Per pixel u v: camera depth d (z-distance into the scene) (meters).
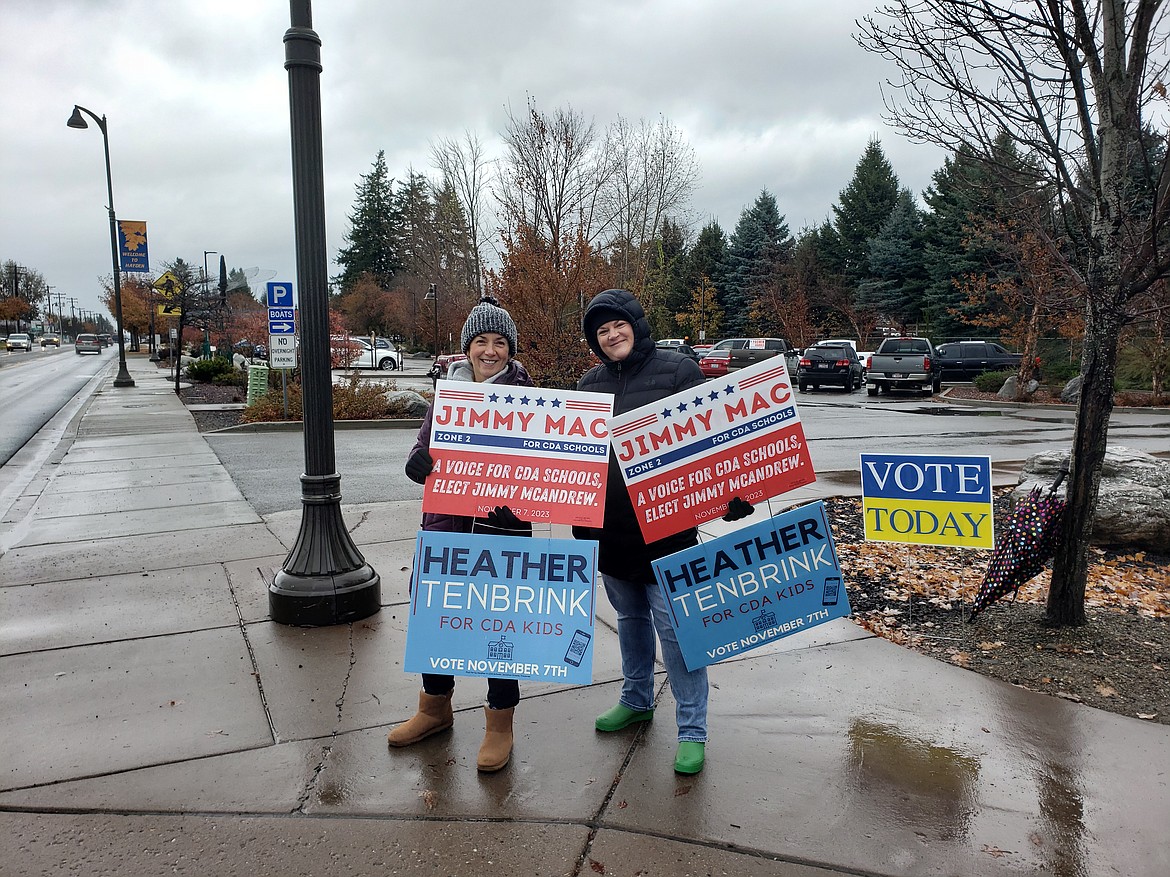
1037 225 4.75
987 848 2.71
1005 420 17.83
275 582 4.79
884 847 2.72
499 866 2.61
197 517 7.58
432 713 3.40
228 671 4.08
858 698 3.84
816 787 3.07
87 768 3.16
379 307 65.62
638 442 3.26
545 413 3.23
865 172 54.84
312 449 4.76
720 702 3.80
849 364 27.83
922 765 3.23
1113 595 5.43
